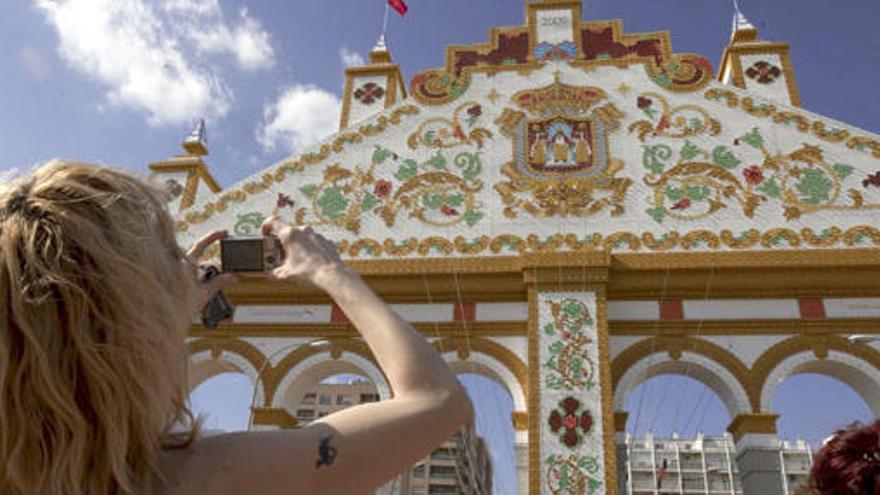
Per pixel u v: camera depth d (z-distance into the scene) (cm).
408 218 1733
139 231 144
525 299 1614
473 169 1781
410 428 160
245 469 144
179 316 146
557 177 1742
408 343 174
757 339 1517
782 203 1645
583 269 1570
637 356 1534
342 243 1719
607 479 1371
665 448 9050
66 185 140
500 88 1900
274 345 1639
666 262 1593
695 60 1872
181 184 1936
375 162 1822
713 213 1650
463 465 2306
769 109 1778
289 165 1842
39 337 124
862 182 1652
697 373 1550
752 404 1453
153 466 135
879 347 1473
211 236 204
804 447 6456
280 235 201
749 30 2005
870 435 236
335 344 1622
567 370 1481
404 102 1900
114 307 131
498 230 1688
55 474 121
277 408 1562
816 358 1484
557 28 1986
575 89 1870
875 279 1534
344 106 2008
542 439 1418
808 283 1548
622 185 1711
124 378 129
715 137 1755
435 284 1641
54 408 121
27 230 131
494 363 1558
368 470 154
